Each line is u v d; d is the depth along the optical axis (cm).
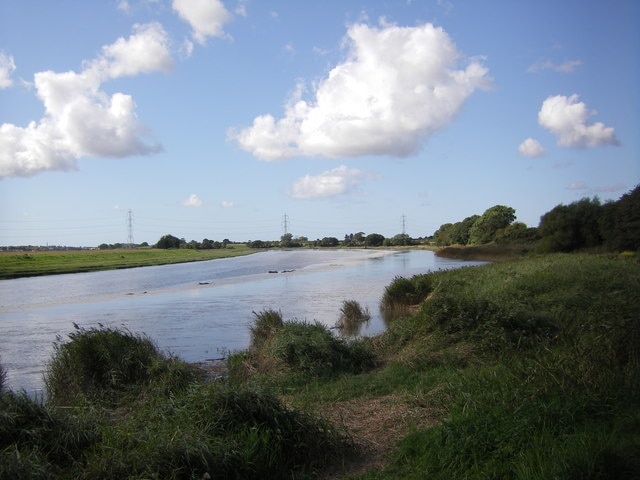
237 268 5744
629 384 596
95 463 481
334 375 1005
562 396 582
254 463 510
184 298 2720
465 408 600
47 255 7594
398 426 654
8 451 489
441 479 478
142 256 8575
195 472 475
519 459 465
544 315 1094
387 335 1234
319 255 9712
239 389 601
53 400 885
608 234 4516
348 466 557
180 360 1138
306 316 1997
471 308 1132
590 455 439
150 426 551
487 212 9238
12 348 1477
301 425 582
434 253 9112
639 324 826
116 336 1055
